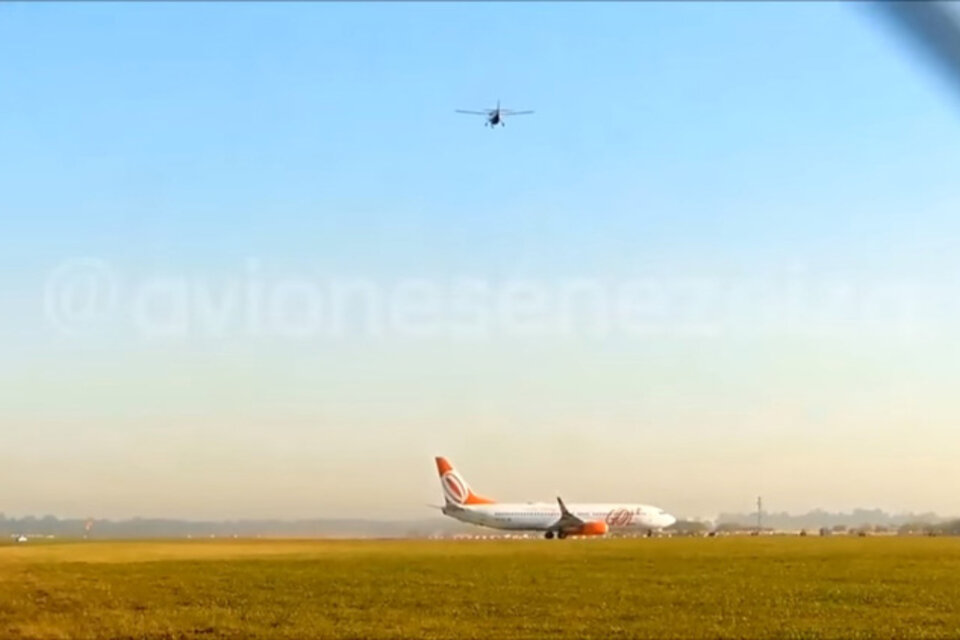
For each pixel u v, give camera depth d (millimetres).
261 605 152750
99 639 124188
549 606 150625
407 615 140625
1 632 129625
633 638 120500
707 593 168125
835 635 122875
